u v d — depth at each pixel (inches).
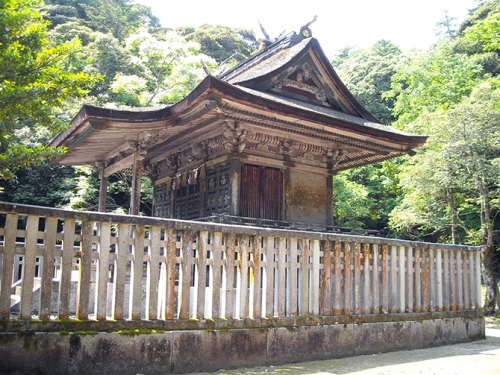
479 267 483.8
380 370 302.8
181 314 278.7
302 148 581.3
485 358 356.5
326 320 341.1
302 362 321.7
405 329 393.7
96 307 254.4
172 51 1204.5
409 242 412.5
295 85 591.2
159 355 263.4
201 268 289.1
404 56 1866.4
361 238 371.9
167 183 662.5
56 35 1626.5
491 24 1430.9
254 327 305.0
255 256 313.6
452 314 442.6
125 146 532.4
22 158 329.1
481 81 1304.1
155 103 1190.9
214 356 283.3
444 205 908.6
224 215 479.8
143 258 270.5
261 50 681.6
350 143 587.8
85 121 435.2
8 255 231.5
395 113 1555.1
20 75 323.9
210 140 547.2
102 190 626.8
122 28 1987.0
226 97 434.6
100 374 244.2
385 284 389.1
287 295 327.9
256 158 548.7
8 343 223.6
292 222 541.6
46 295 239.6
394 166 1314.0
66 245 247.8
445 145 764.6
